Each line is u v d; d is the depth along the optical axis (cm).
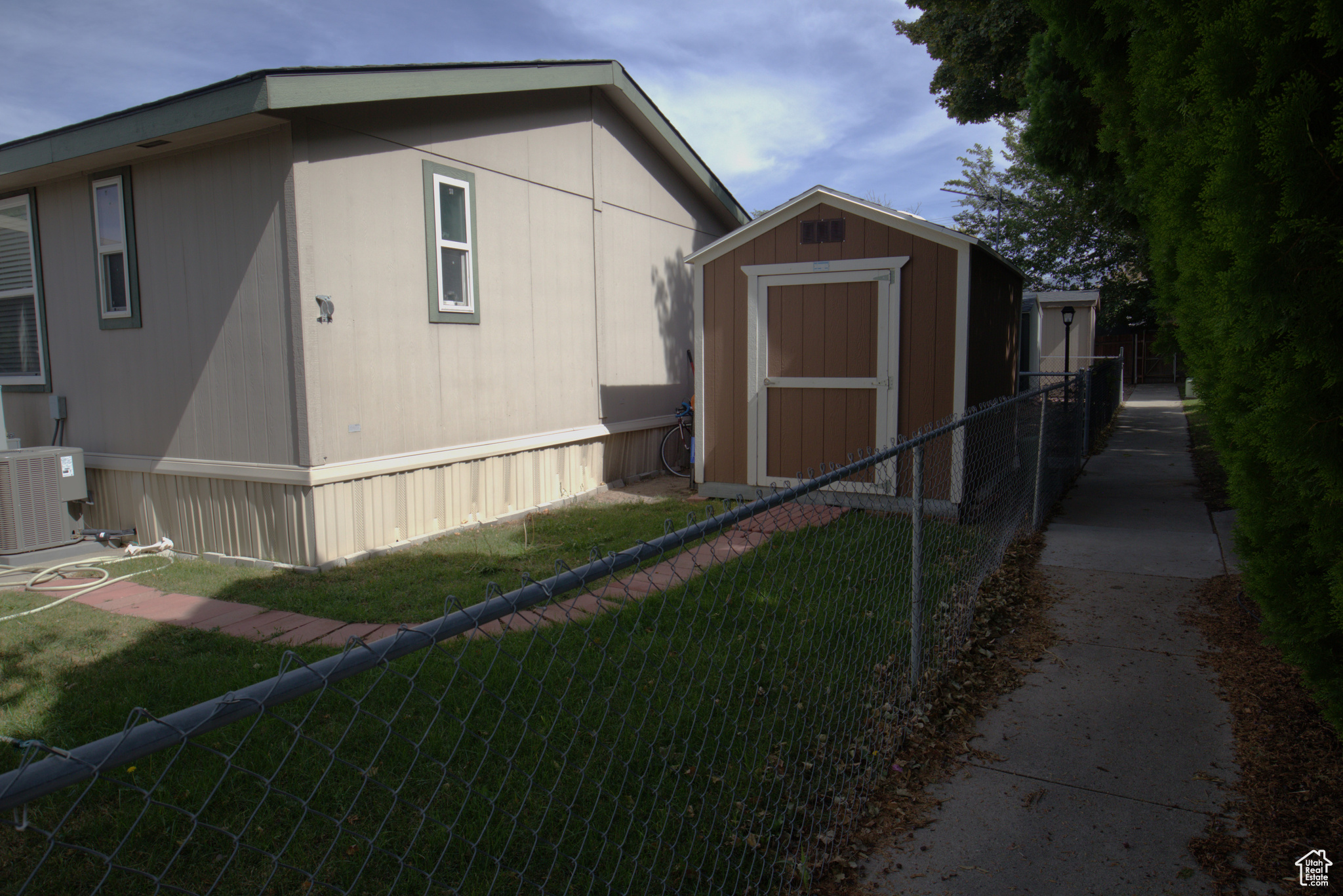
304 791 288
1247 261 249
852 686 368
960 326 746
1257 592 306
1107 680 398
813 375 820
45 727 346
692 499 888
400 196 680
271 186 599
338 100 593
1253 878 247
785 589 498
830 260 801
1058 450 850
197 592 562
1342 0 232
